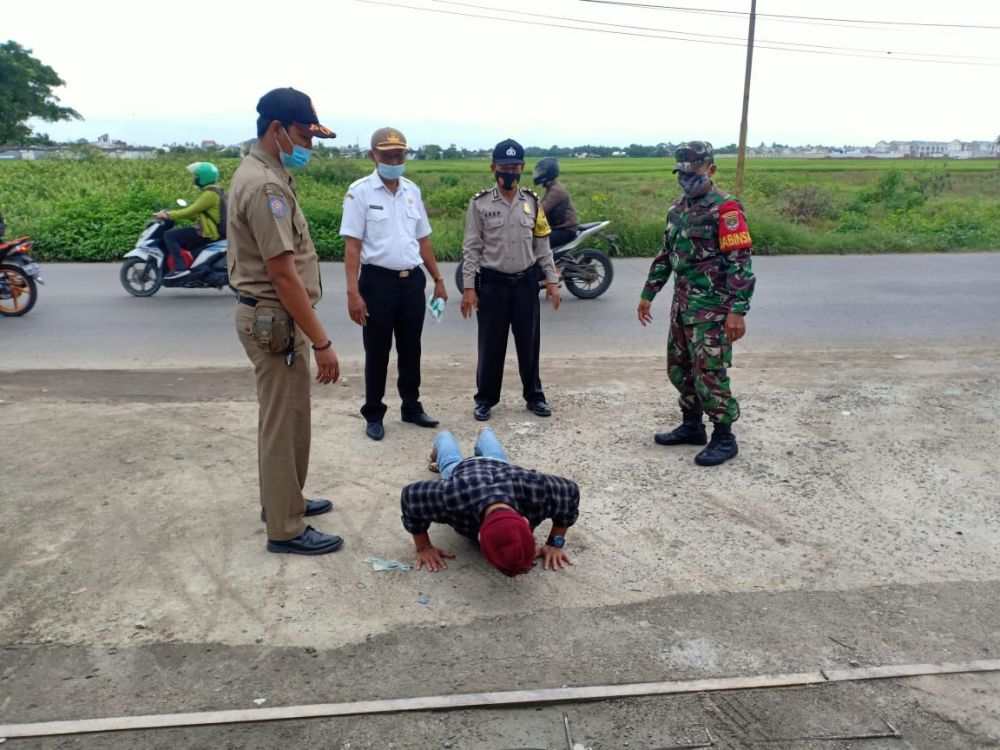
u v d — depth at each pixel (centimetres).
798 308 983
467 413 559
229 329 844
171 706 263
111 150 4547
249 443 494
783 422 531
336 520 395
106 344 778
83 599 325
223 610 318
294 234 342
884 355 738
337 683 275
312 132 338
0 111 4844
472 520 330
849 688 271
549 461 470
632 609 318
